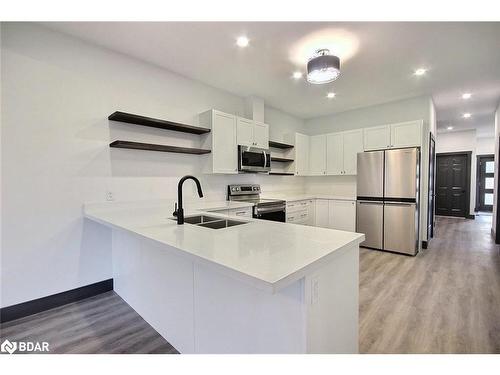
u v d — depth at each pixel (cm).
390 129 419
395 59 288
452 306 229
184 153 336
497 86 372
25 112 219
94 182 260
